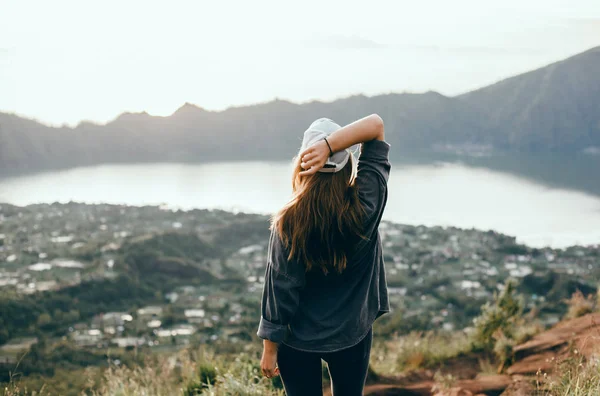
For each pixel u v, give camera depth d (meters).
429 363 5.32
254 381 3.44
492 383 3.74
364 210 1.49
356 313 1.54
